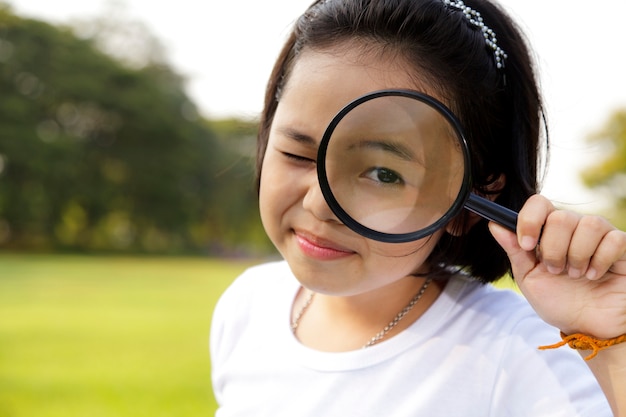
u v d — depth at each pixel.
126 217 44.03
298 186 1.29
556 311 1.14
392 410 1.35
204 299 16.98
